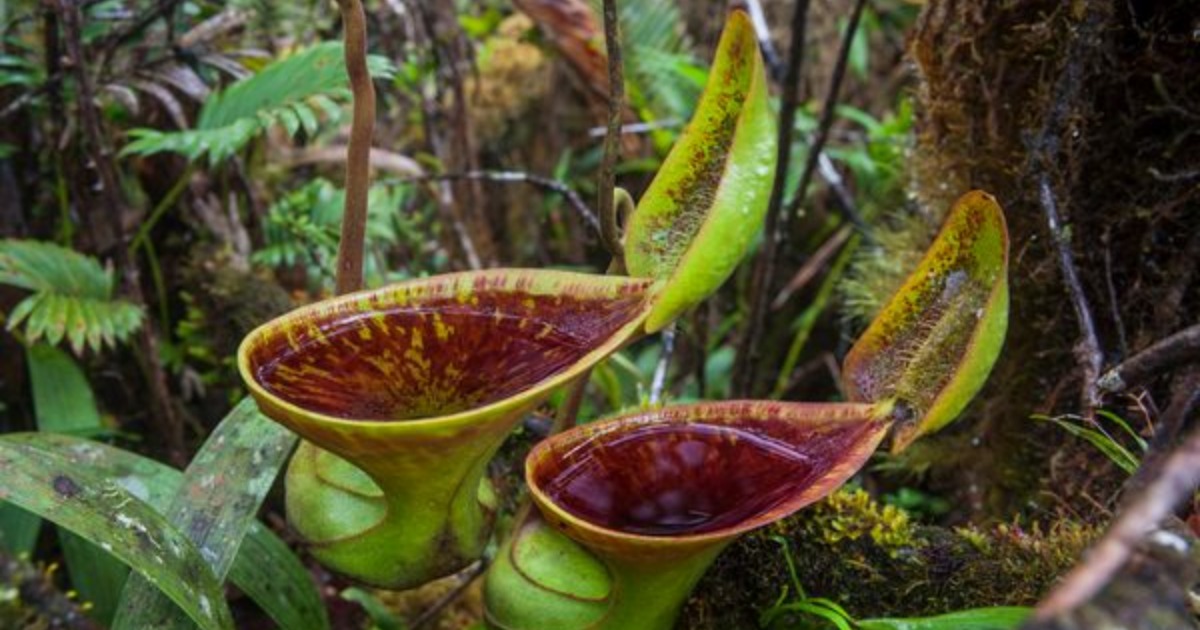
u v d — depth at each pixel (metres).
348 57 0.57
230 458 0.62
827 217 1.32
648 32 1.23
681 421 0.56
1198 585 0.48
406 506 0.55
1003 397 0.76
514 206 1.44
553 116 1.46
